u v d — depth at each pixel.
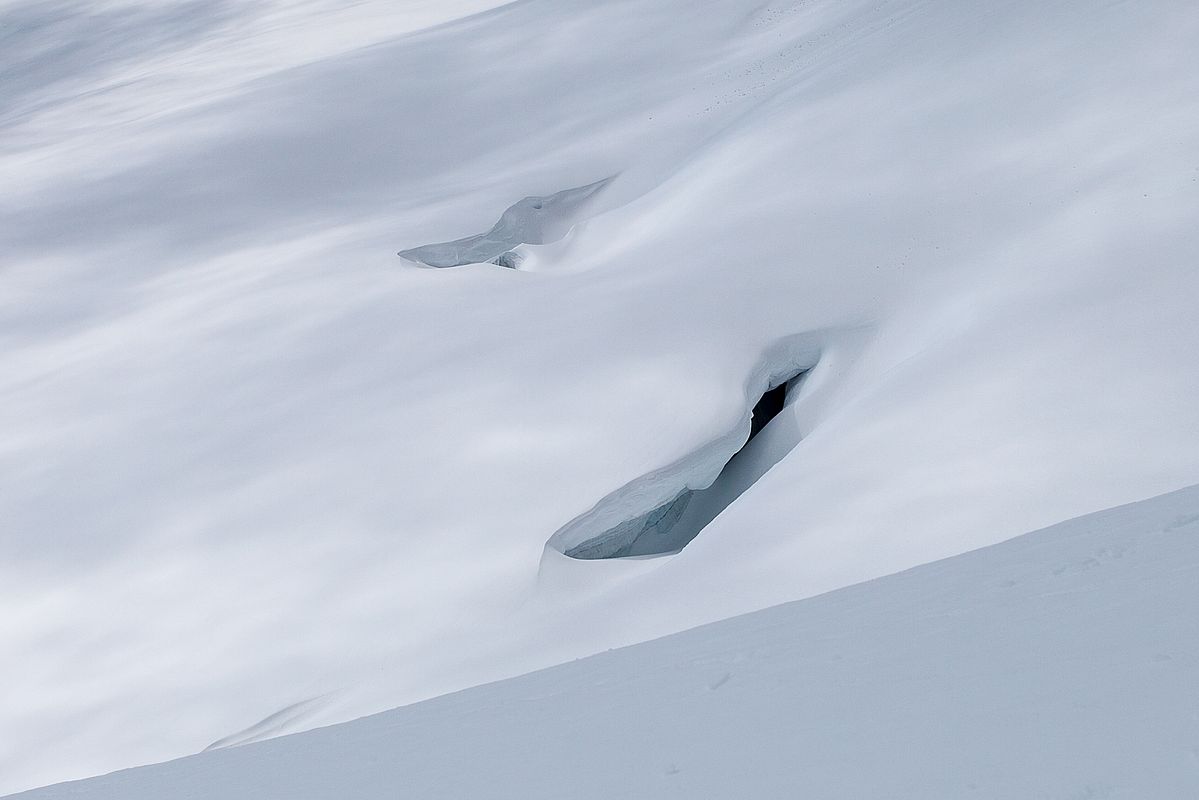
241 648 19.92
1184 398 15.45
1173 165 22.14
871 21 43.19
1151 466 14.40
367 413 26.00
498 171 46.06
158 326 34.31
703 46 54.19
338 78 59.09
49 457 27.95
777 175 30.33
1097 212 21.83
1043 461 15.13
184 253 42.16
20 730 19.45
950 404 17.27
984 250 23.55
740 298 25.80
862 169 28.72
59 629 21.81
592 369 24.92
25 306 39.19
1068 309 18.58
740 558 15.91
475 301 30.11
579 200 41.53
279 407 27.44
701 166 34.69
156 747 18.12
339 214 44.22
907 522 15.02
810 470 17.30
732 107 43.94
